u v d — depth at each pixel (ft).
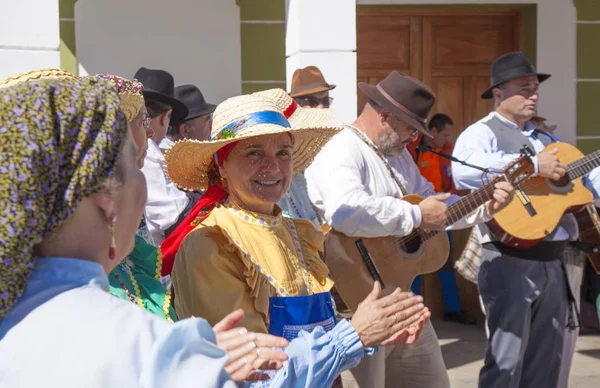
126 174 4.25
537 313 13.58
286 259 8.18
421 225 11.69
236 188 8.25
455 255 21.50
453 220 12.00
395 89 11.85
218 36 21.34
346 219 11.18
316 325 8.09
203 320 4.00
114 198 4.18
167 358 3.81
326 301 8.42
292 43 16.20
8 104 3.90
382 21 24.38
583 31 23.47
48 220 3.93
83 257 4.15
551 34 23.41
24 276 3.95
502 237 13.25
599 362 18.33
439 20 24.58
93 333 3.82
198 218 8.39
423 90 11.92
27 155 3.80
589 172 13.87
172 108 14.66
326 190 11.33
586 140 23.66
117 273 6.95
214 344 4.03
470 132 14.44
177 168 8.85
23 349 3.82
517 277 13.32
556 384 13.75
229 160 8.32
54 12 13.75
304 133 9.18
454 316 21.86
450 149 21.80
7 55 13.61
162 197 12.24
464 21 24.66
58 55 13.83
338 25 15.81
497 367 13.46
